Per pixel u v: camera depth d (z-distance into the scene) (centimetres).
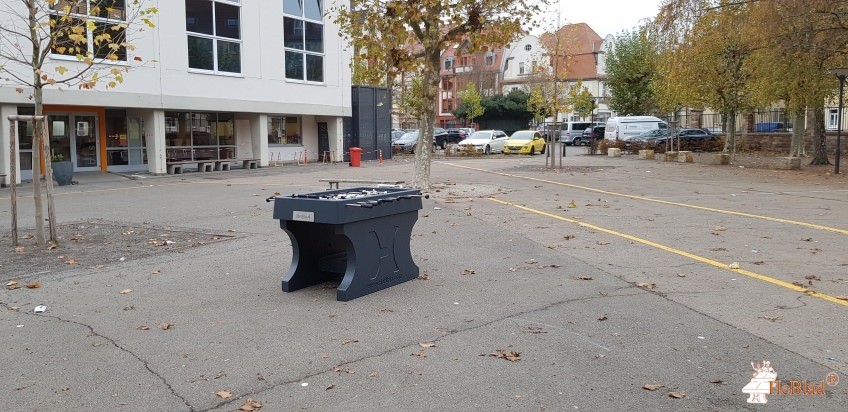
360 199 712
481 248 960
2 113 2006
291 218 710
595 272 805
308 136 3262
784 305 652
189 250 976
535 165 2836
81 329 612
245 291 742
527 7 1670
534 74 6384
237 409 440
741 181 1977
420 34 1647
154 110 2408
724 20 2492
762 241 980
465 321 621
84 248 1000
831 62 2281
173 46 2439
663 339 562
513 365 510
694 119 4572
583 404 440
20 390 475
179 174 2464
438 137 4847
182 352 548
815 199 1479
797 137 2955
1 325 627
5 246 1023
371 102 3403
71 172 2077
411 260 784
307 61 3061
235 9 2692
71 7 1048
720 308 647
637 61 5138
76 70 2094
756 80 2441
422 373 497
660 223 1162
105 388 477
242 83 2720
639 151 3694
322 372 502
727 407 432
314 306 680
